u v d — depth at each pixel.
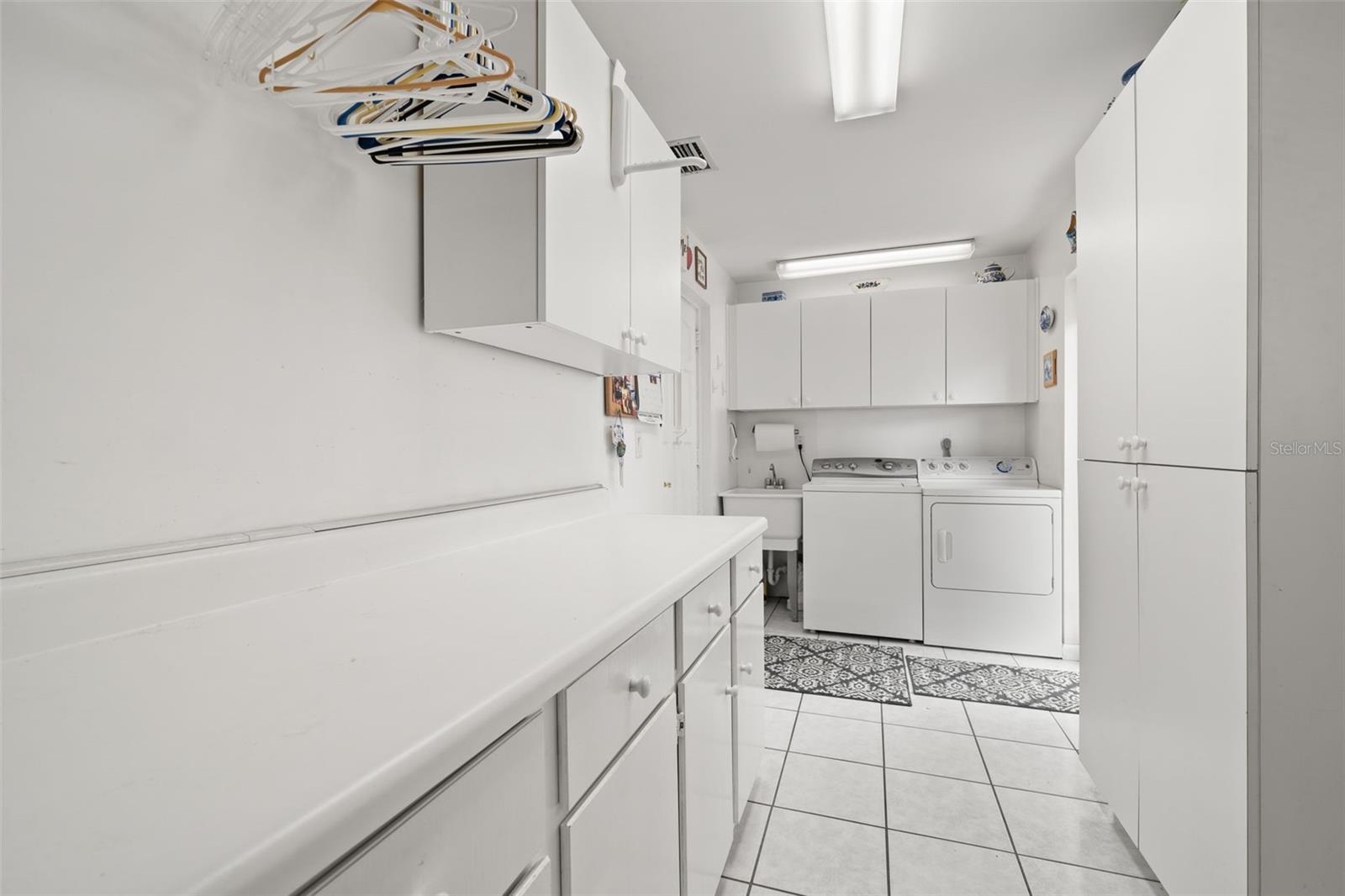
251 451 0.88
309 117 0.97
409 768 0.44
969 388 3.60
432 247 1.17
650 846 0.95
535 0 1.09
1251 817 1.07
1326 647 1.05
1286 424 1.07
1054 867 1.52
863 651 3.20
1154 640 1.39
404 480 1.16
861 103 2.03
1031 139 2.32
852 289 4.16
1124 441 1.50
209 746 0.45
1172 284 1.31
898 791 1.86
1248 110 1.08
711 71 1.89
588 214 1.25
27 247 0.65
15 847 0.33
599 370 1.89
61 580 0.65
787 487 4.25
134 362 0.74
